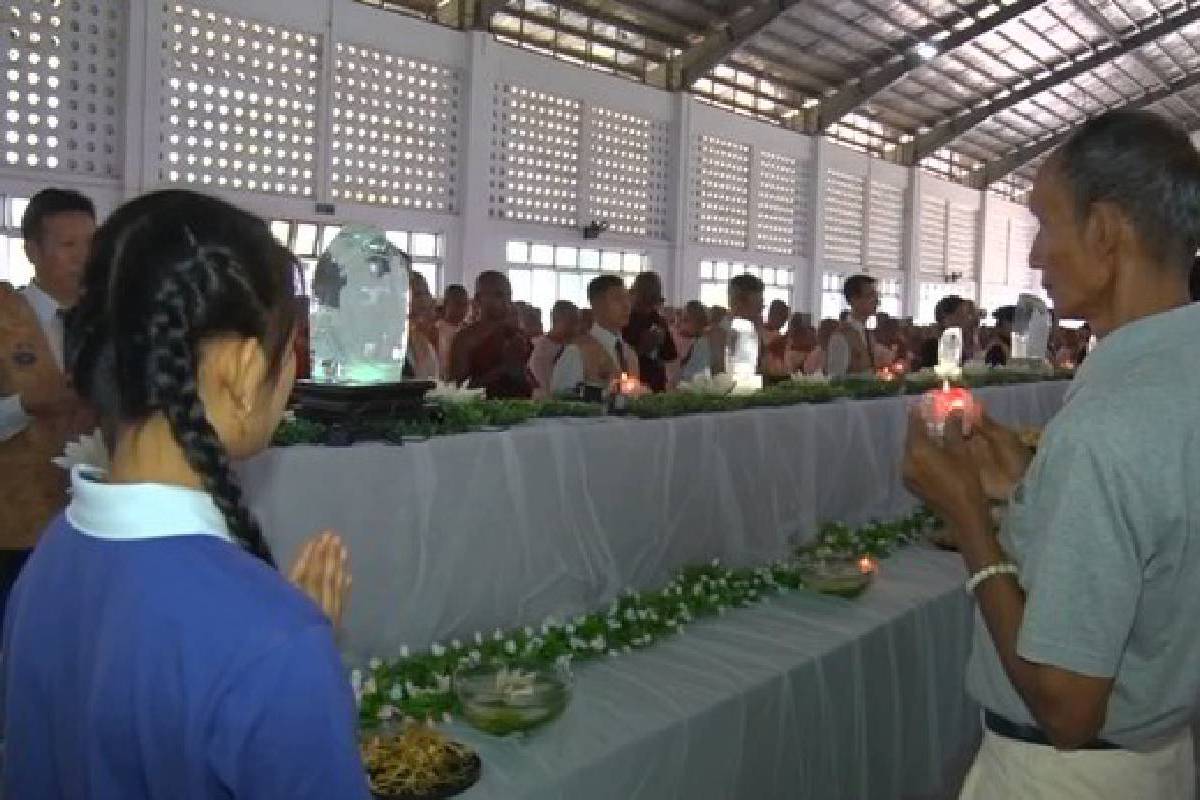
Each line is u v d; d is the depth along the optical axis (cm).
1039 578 87
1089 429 85
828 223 1645
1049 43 1569
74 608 58
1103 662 84
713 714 159
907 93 1656
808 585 221
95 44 741
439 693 153
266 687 53
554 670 160
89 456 95
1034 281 2417
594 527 199
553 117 1127
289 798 54
